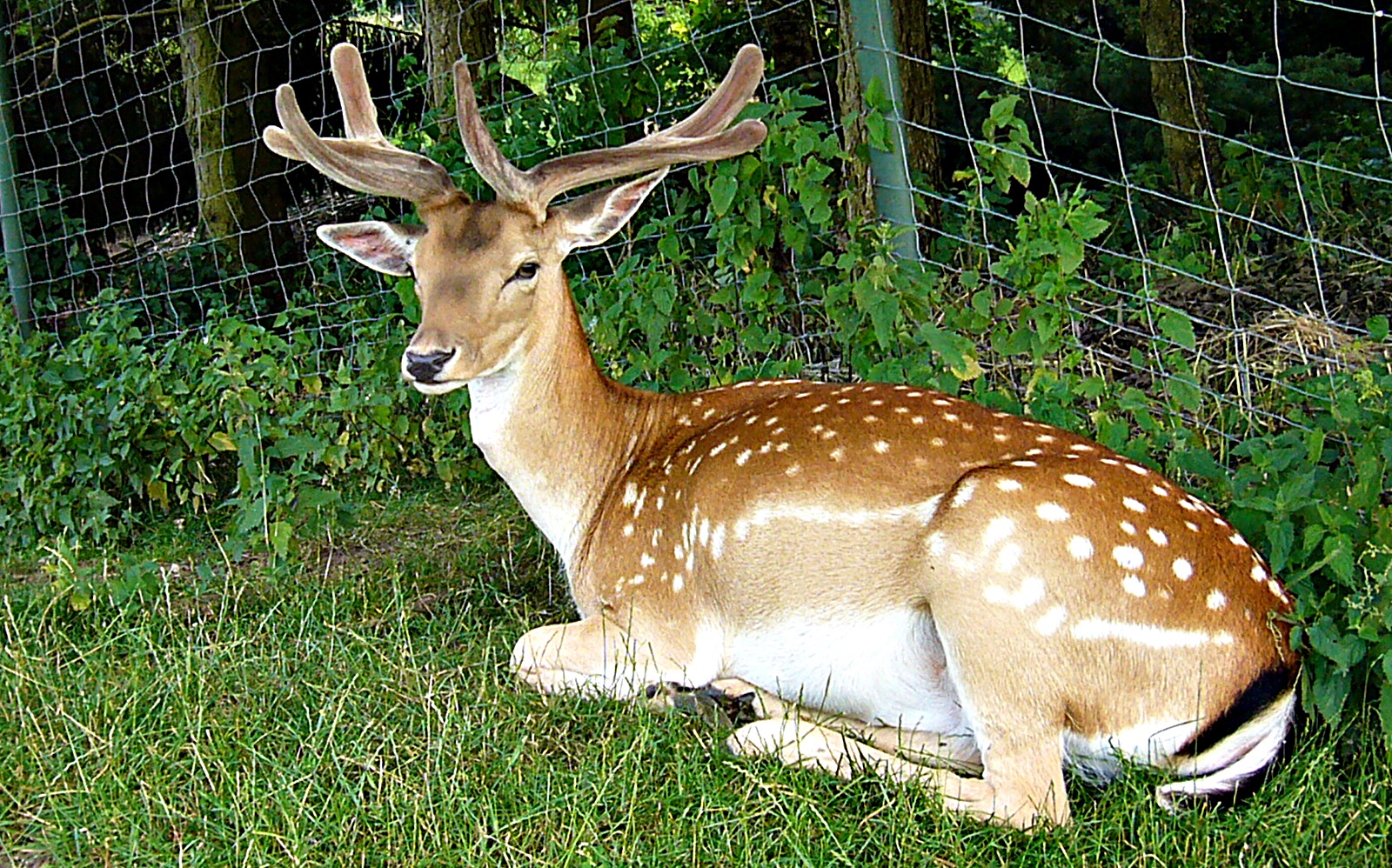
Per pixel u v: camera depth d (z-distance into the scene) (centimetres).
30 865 323
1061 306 441
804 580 365
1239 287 688
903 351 471
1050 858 314
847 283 469
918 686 362
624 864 311
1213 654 332
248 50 1041
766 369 496
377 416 589
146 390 596
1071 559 331
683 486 392
